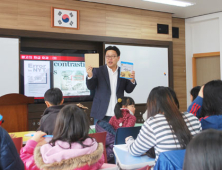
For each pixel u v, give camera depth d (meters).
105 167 1.53
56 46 4.47
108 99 3.22
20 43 3.98
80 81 4.68
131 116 2.51
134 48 5.01
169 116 1.53
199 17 5.68
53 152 1.27
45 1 4.12
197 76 6.05
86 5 4.48
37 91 4.30
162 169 1.21
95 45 4.83
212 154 0.67
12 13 3.89
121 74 3.06
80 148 1.30
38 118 4.25
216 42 5.60
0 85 3.86
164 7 4.99
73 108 1.40
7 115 2.80
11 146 1.20
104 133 2.08
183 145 1.45
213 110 1.83
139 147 1.59
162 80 5.36
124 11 4.87
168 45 5.41
